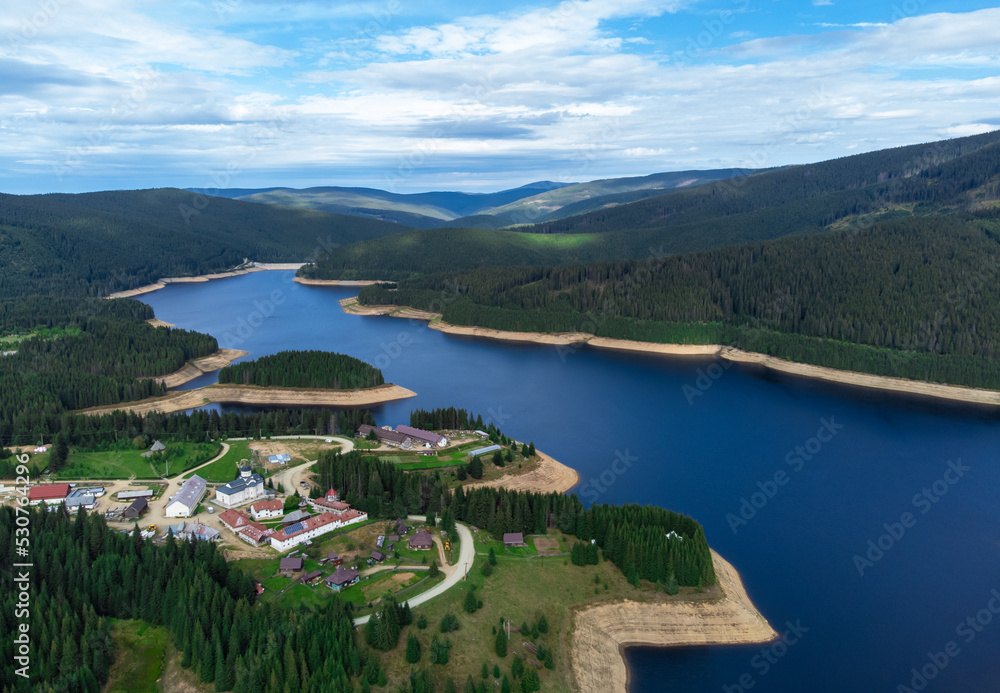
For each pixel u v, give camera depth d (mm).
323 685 97562
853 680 112812
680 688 111312
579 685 108562
